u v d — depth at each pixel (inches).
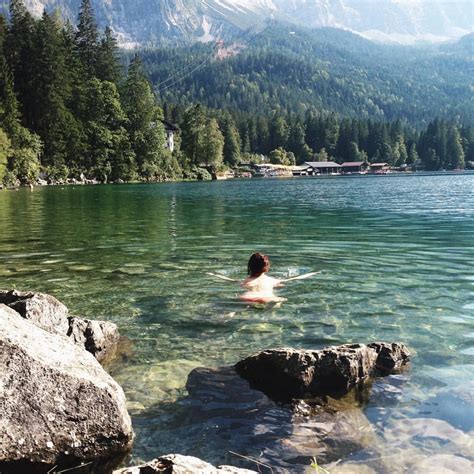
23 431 138.5
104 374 162.1
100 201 1311.5
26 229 676.7
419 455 138.9
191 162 4239.7
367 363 187.6
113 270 384.8
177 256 445.1
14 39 2748.5
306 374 176.9
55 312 215.0
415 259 423.5
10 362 142.8
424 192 1604.3
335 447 144.2
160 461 125.4
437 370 193.6
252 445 146.8
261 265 327.3
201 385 183.6
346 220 755.4
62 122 2719.0
